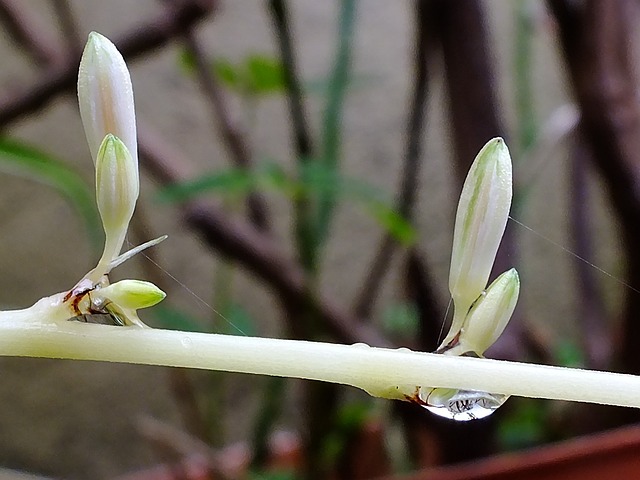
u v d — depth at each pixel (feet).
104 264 0.21
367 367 0.21
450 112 0.40
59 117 0.78
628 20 0.39
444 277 0.78
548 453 0.40
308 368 0.21
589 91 0.39
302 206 0.48
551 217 0.79
